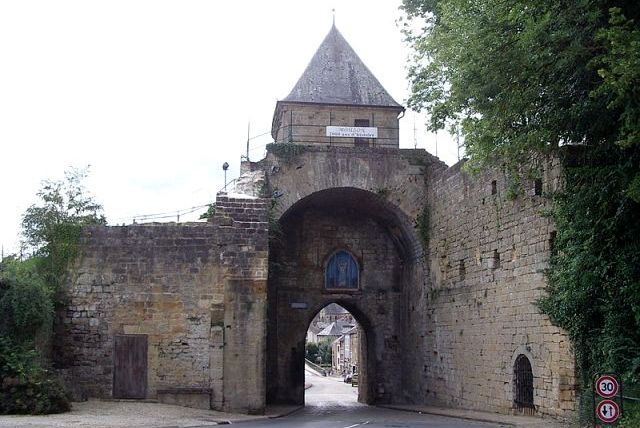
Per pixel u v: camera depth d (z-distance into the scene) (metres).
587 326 16.75
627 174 13.62
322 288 33.50
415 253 31.03
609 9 11.45
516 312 20.70
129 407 20.02
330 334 103.38
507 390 21.19
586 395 16.03
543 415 18.81
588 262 15.23
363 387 36.16
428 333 29.00
